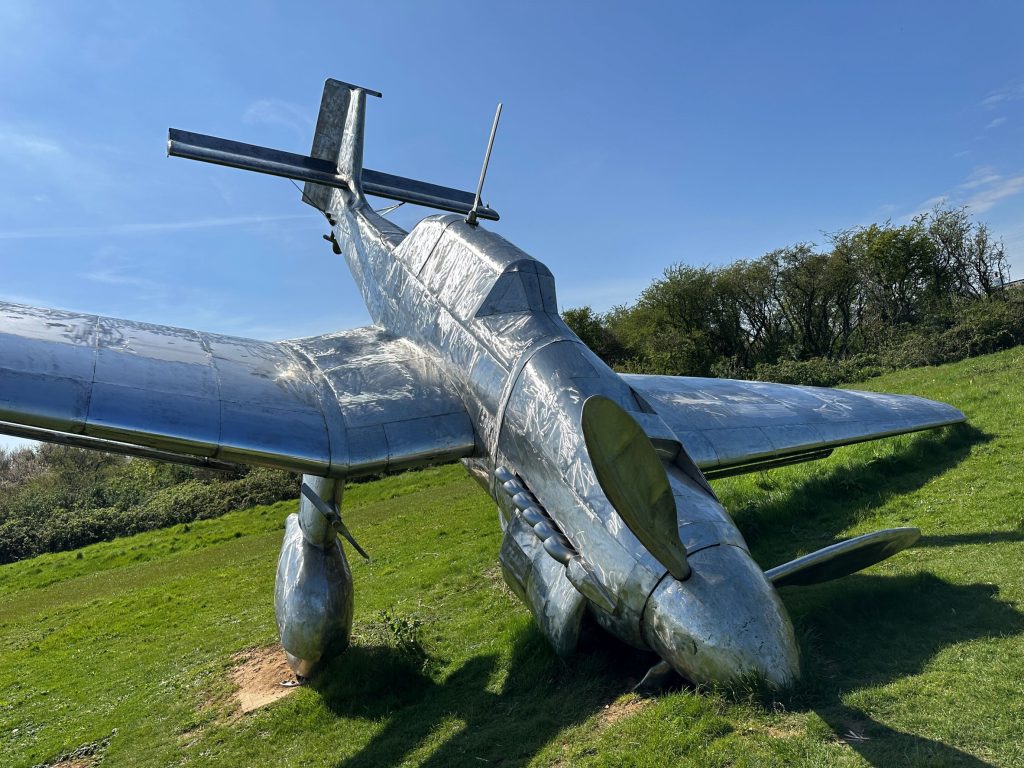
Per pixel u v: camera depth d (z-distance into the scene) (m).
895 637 4.19
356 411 5.43
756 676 3.58
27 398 4.21
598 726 3.95
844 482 8.12
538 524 4.44
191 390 4.94
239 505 26.64
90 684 8.73
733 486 9.15
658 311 40.91
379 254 8.27
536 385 4.96
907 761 2.90
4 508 30.78
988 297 23.81
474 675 5.59
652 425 4.70
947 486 7.45
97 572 19.86
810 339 38.16
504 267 5.99
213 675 7.59
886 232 33.34
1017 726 3.01
